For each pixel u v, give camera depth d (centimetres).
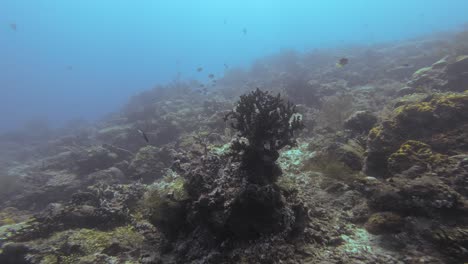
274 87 1970
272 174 483
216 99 1897
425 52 2027
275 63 3444
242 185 421
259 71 3250
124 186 736
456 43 1786
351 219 444
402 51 2489
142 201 653
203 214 429
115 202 646
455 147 505
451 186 412
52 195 977
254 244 395
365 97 1166
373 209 445
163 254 454
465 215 363
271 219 410
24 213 916
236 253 388
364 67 2142
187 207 458
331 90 1420
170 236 475
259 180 441
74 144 1900
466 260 320
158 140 1338
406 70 1595
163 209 473
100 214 594
